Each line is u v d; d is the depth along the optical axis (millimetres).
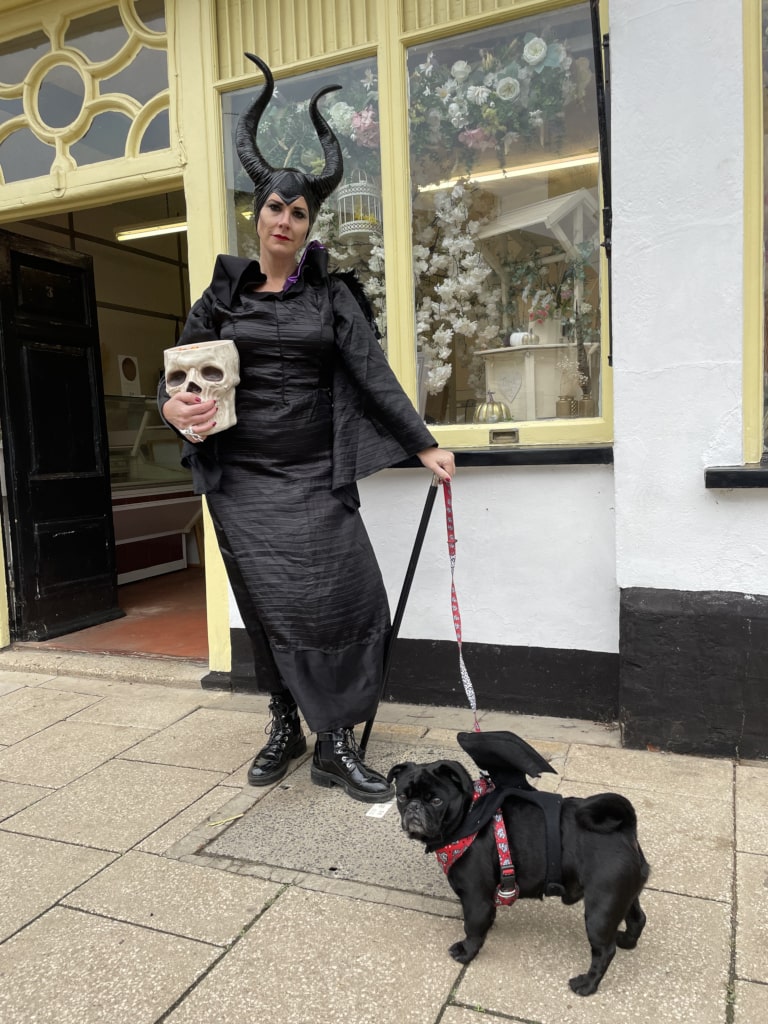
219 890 2133
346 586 2641
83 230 7012
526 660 3262
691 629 2754
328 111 3533
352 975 1774
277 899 2080
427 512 2691
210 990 1747
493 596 3287
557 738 3016
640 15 2619
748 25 2549
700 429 2711
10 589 4758
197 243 3742
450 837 1740
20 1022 1678
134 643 4715
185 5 3607
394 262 3426
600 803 1661
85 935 1959
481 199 3348
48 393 4977
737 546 2711
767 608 2684
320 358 2602
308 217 2584
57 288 5059
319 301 2600
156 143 3842
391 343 3480
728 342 2650
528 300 3318
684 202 2639
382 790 2602
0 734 3355
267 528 2611
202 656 4336
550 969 1771
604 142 2715
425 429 2559
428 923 1955
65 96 4023
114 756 3074
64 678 4176
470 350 3436
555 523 3150
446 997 1694
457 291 3424
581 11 3092
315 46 3479
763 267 2705
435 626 3396
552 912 1986
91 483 5273
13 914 2059
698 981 1710
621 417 2795
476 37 3250
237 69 3623
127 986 1771
